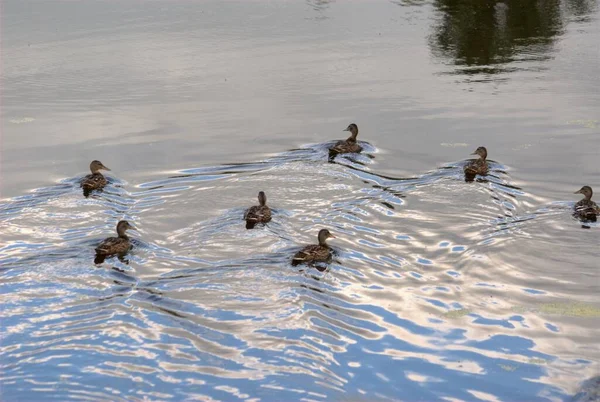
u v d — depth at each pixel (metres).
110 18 38.19
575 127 23.22
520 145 21.92
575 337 13.54
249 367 12.49
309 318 13.84
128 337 13.23
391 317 14.00
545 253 16.19
